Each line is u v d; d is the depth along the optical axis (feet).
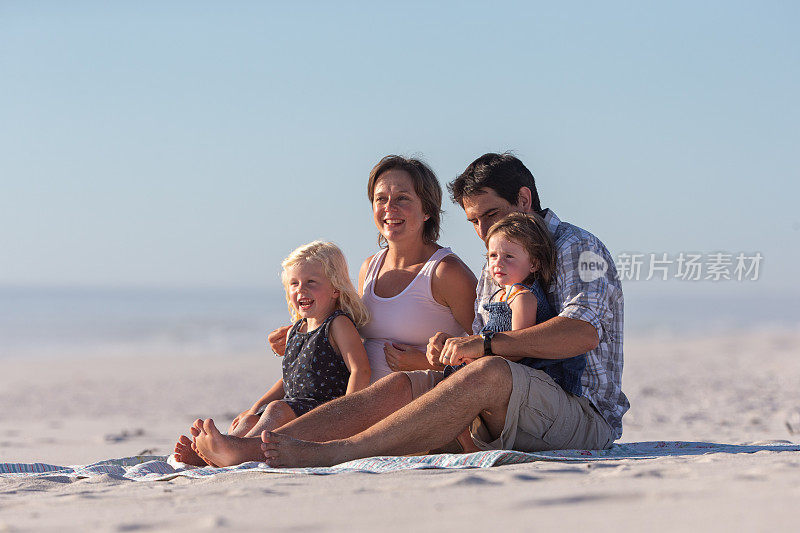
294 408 24.62
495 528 12.59
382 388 22.38
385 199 28.19
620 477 16.85
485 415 22.58
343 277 26.78
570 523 12.71
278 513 14.47
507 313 24.13
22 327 262.26
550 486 16.06
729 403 69.97
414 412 20.86
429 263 27.61
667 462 19.31
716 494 14.28
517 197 26.22
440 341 24.07
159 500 16.66
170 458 25.17
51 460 34.76
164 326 269.23
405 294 27.53
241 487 17.38
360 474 18.52
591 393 24.31
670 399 75.82
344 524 13.35
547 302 24.22
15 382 115.85
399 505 14.69
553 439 22.90
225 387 107.45
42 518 15.43
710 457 20.12
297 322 27.66
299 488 16.97
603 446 24.67
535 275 24.36
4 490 19.89
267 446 20.38
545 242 23.89
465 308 27.40
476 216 26.61
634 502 14.07
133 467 23.32
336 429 21.62
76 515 15.55
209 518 13.91
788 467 16.74
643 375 107.14
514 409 21.88
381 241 31.37
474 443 23.35
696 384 91.71
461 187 26.71
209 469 20.42
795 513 12.42
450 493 15.64
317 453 20.48
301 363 25.94
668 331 238.27
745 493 14.16
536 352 22.45
